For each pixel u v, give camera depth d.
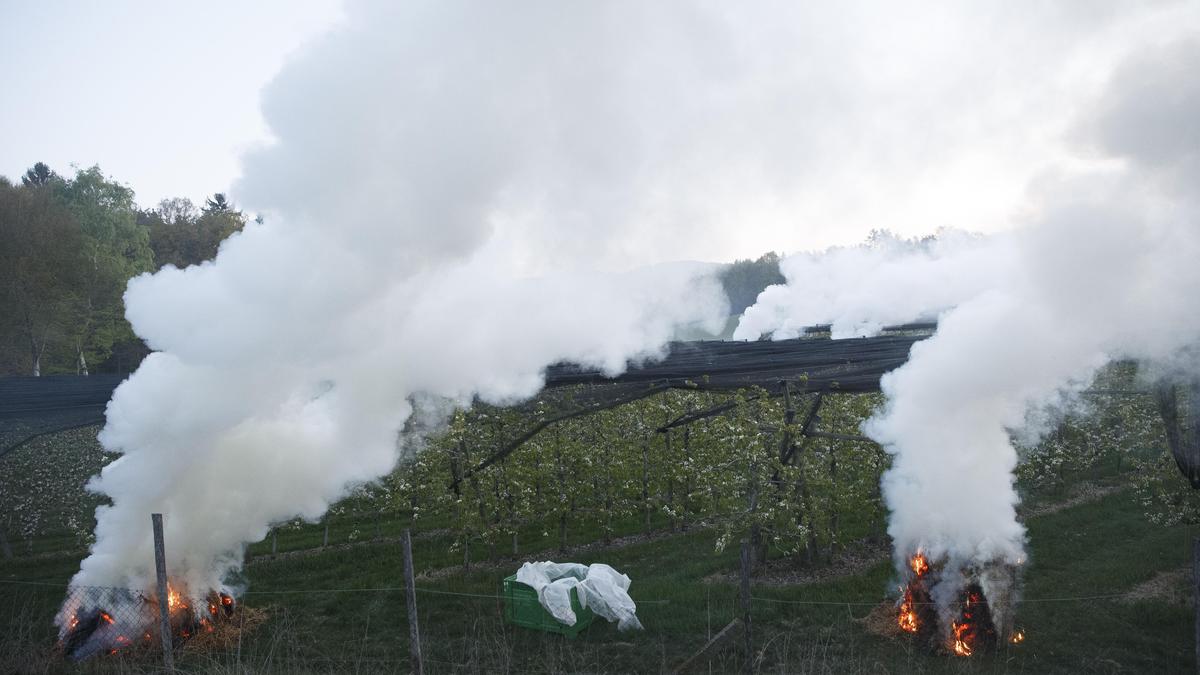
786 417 14.50
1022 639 10.69
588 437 18.72
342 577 15.59
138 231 46.56
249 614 12.73
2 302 34.84
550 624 11.76
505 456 15.99
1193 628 10.68
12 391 16.89
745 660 9.53
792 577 14.59
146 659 10.71
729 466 15.47
